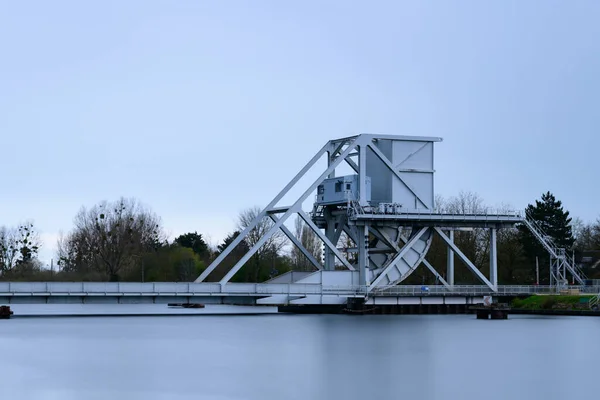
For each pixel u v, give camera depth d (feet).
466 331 266.36
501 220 343.26
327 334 256.32
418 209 334.44
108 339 244.63
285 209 332.60
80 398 156.66
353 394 159.84
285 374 180.96
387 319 314.55
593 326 285.02
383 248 339.98
